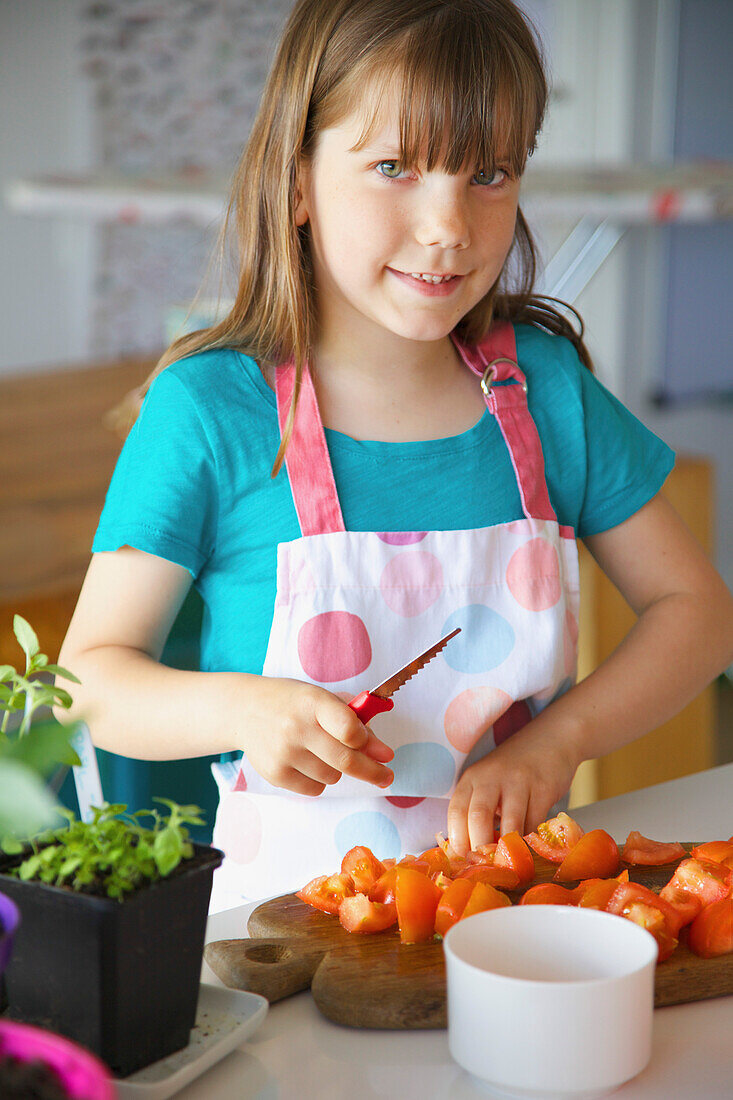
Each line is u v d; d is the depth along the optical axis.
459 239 0.85
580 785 1.93
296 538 0.94
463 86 0.84
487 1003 0.51
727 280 3.79
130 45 4.29
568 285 3.11
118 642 0.92
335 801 0.91
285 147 0.92
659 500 1.08
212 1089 0.54
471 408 1.01
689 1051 0.56
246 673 0.89
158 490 0.93
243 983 0.61
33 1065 0.41
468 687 0.92
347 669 0.90
